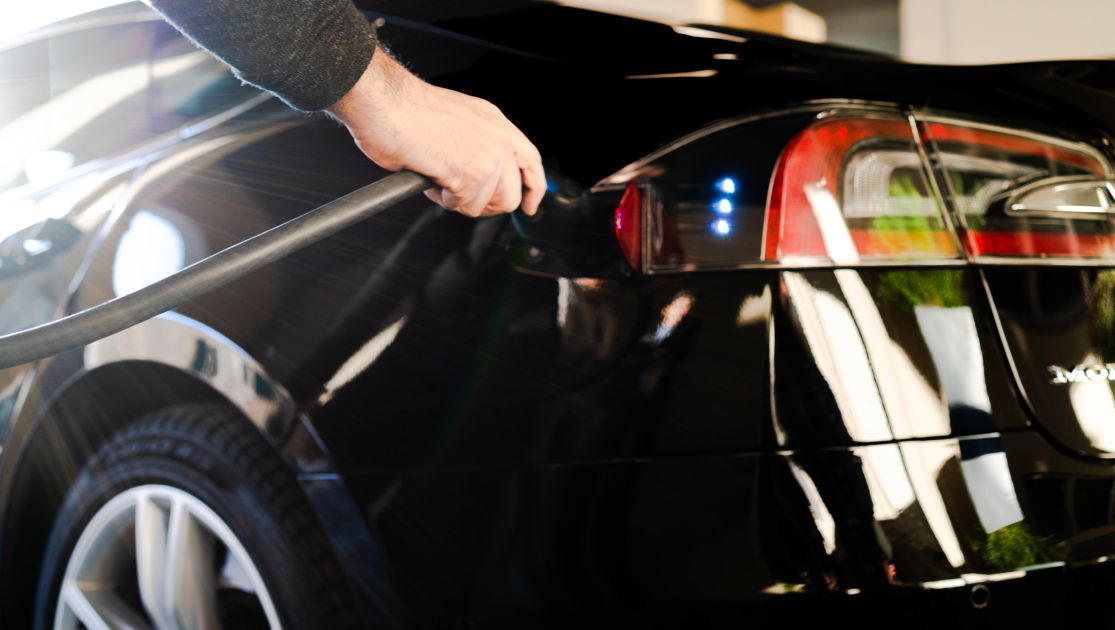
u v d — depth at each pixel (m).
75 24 1.97
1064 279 1.25
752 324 1.16
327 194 1.35
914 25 4.58
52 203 1.74
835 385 1.14
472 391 1.22
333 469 1.28
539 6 1.43
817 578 1.12
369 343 1.28
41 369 1.62
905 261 1.20
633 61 1.33
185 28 0.64
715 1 4.12
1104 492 1.19
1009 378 1.19
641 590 1.15
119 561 1.61
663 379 1.17
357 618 1.30
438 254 1.27
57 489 1.64
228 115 1.57
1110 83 1.33
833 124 1.24
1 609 1.69
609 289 1.20
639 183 1.22
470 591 1.21
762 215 1.19
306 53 0.66
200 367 1.39
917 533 1.13
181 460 1.45
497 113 0.82
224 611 1.52
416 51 1.45
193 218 1.49
